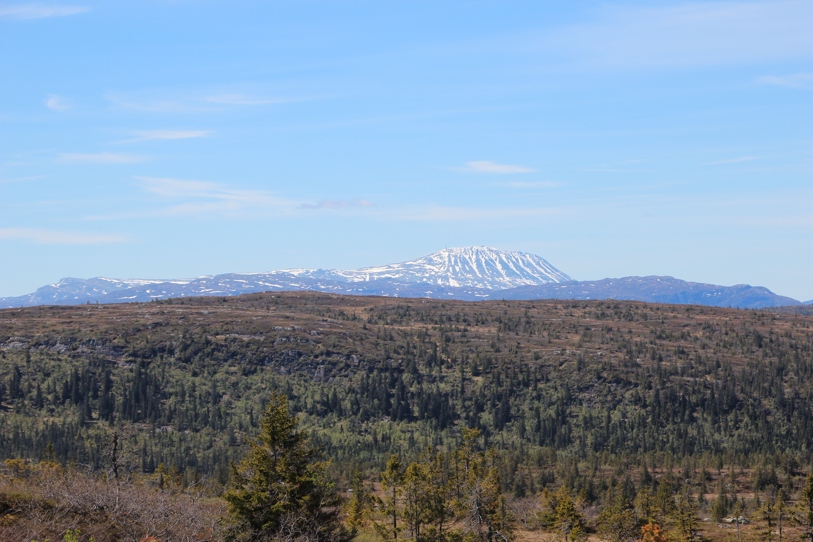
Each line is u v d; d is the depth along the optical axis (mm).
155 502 38531
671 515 125312
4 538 31781
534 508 124688
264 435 46719
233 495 44250
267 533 43750
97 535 34781
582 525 106688
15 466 52719
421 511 69125
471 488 77438
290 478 45969
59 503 36500
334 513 48875
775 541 111312
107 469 43969
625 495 135625
